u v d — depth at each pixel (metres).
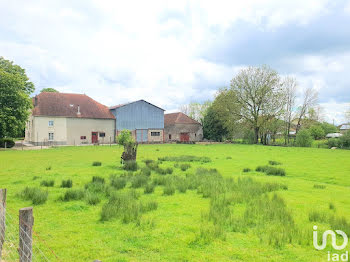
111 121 52.84
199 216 7.29
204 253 5.18
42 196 8.69
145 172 14.30
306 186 11.77
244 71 53.00
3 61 38.69
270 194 9.94
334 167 18.30
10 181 12.33
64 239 5.80
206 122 63.94
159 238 5.85
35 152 30.69
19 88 36.66
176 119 64.25
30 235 3.88
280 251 5.26
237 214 7.41
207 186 10.60
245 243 5.61
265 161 21.77
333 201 9.10
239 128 54.28
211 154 28.33
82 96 54.25
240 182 11.62
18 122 35.03
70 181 11.16
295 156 26.56
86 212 7.64
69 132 48.31
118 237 5.91
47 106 47.84
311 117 53.44
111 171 15.57
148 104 56.62
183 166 17.02
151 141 55.81
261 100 51.56
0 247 4.59
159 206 8.27
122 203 7.97
